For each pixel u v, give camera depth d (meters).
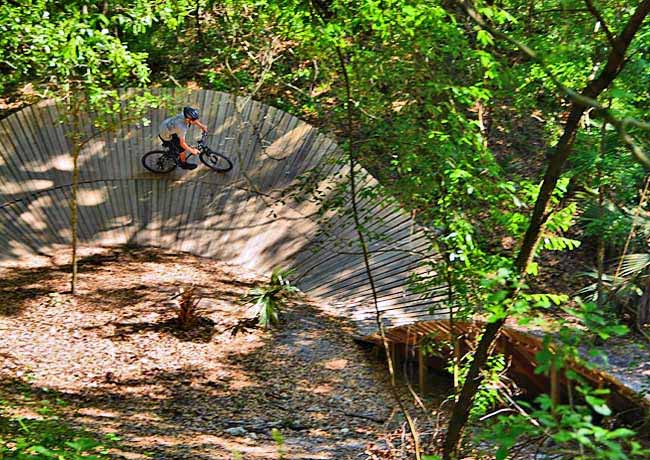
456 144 5.42
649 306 9.94
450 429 4.80
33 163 13.70
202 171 13.95
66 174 13.73
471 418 5.31
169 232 13.39
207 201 13.66
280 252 12.88
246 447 7.39
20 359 9.44
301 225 13.02
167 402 8.80
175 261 12.80
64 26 9.23
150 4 10.86
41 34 9.23
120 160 14.00
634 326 9.97
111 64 10.79
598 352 2.67
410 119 5.44
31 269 12.18
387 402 9.06
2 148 13.73
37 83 12.02
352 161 5.57
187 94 14.65
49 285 11.71
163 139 13.38
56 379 9.05
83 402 8.50
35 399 8.23
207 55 16.86
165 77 16.58
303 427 8.30
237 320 11.07
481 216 5.82
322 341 10.70
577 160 9.16
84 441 2.90
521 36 7.53
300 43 5.84
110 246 13.07
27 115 14.12
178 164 13.67
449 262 5.37
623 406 6.12
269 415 8.65
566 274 12.27
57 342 10.06
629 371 8.45
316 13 5.43
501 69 5.70
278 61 14.45
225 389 9.30
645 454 2.52
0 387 8.51
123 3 10.98
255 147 14.03
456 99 5.63
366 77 5.50
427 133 5.33
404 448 6.90
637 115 6.89
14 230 12.83
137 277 12.16
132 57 10.40
